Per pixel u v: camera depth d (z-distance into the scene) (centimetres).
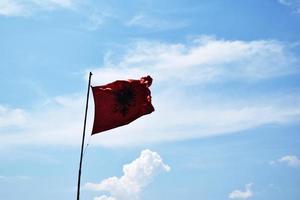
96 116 3566
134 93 3606
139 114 3616
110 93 3572
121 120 3581
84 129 3447
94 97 3566
